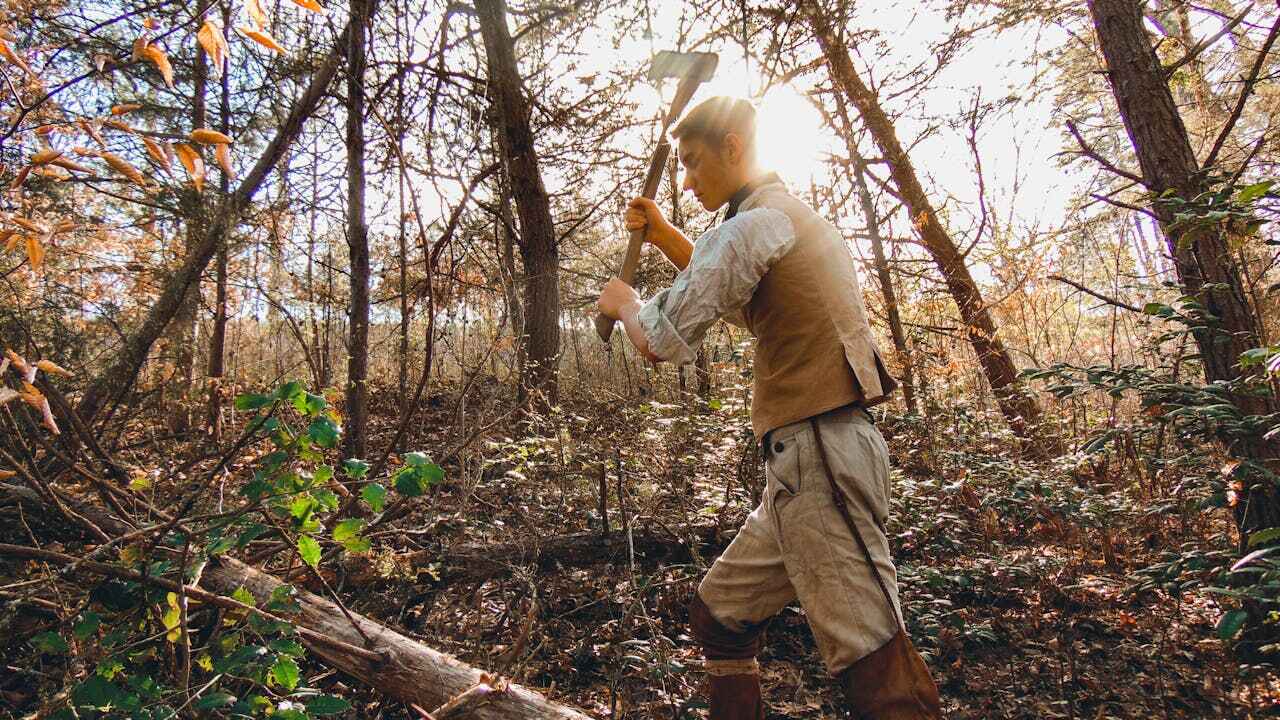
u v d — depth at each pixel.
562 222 8.26
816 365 1.55
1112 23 2.93
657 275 10.38
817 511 1.53
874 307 6.71
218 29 1.17
